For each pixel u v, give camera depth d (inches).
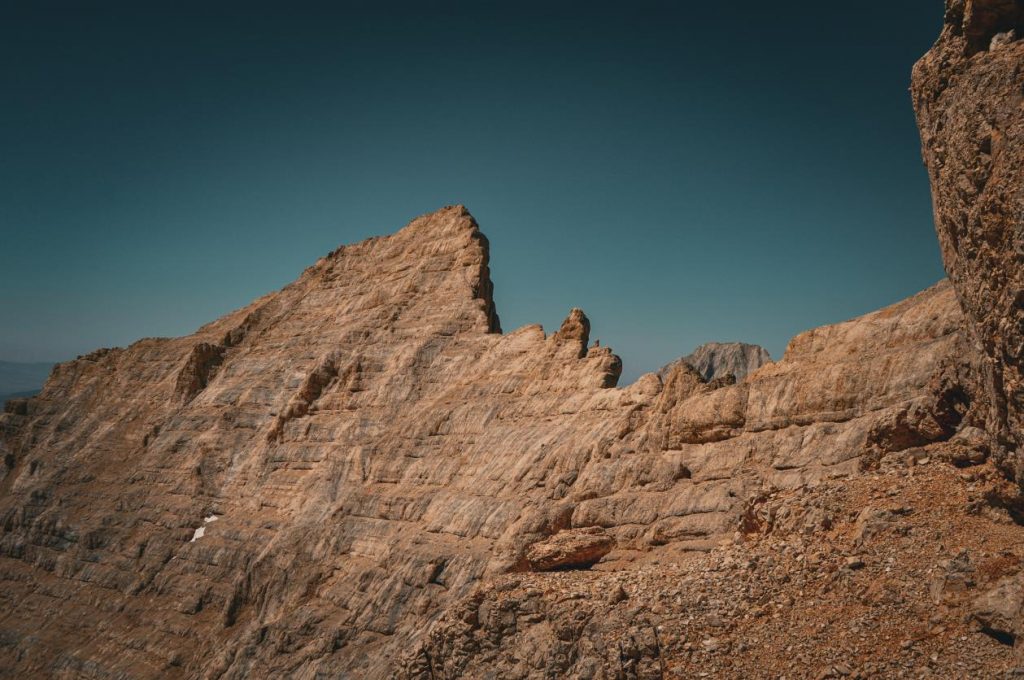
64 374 5088.6
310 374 3444.9
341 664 2236.7
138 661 2962.6
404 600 2257.6
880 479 1141.7
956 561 910.4
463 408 2751.0
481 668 1256.8
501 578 1348.4
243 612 2856.8
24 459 4626.0
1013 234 774.5
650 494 1843.0
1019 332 786.2
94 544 3666.3
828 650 914.7
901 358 1598.2
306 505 2992.1
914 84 971.9
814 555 1048.2
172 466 3752.5
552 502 2059.5
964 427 1179.9
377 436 3009.4
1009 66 819.4
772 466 1685.5
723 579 1087.6
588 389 2442.2
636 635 1058.1
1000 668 787.4
